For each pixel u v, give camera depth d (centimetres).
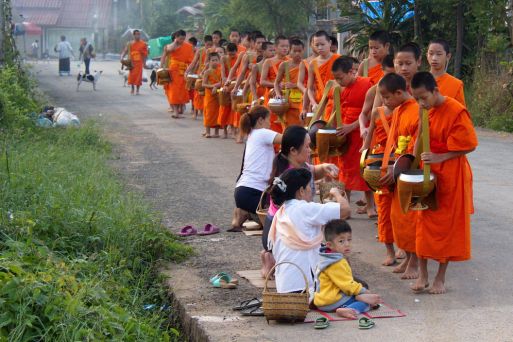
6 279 661
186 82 2234
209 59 1895
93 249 889
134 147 1722
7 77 1784
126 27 7362
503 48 2250
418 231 784
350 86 1067
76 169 1283
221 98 1830
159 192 1262
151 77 3325
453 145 758
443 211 768
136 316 747
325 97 1106
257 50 1723
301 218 742
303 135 824
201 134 1953
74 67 5062
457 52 2475
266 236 814
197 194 1250
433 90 749
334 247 743
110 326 658
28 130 1592
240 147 1739
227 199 1216
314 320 716
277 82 1386
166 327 773
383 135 899
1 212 884
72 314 644
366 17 2608
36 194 978
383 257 925
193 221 1081
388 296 786
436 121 766
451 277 843
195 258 920
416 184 747
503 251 937
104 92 3098
